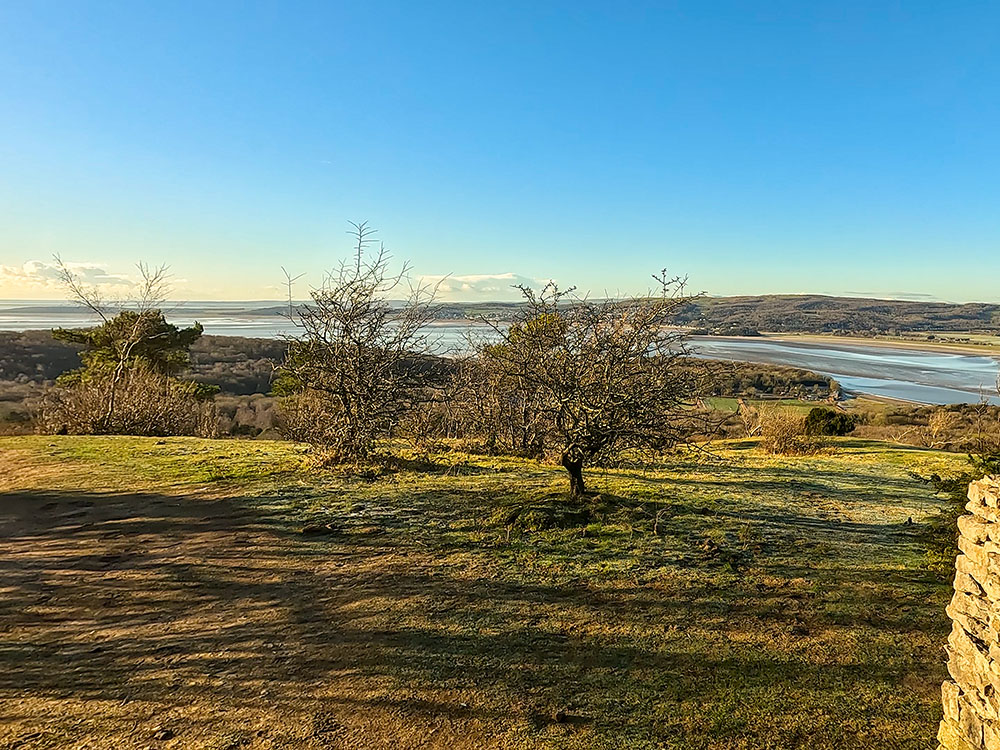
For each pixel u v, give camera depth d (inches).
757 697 147.8
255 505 317.4
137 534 270.8
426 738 131.3
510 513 292.5
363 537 267.0
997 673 96.0
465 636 178.4
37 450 469.7
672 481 402.9
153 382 675.4
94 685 151.0
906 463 515.8
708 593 210.8
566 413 304.8
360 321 420.2
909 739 131.1
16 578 220.7
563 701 146.0
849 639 177.6
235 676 155.6
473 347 455.8
